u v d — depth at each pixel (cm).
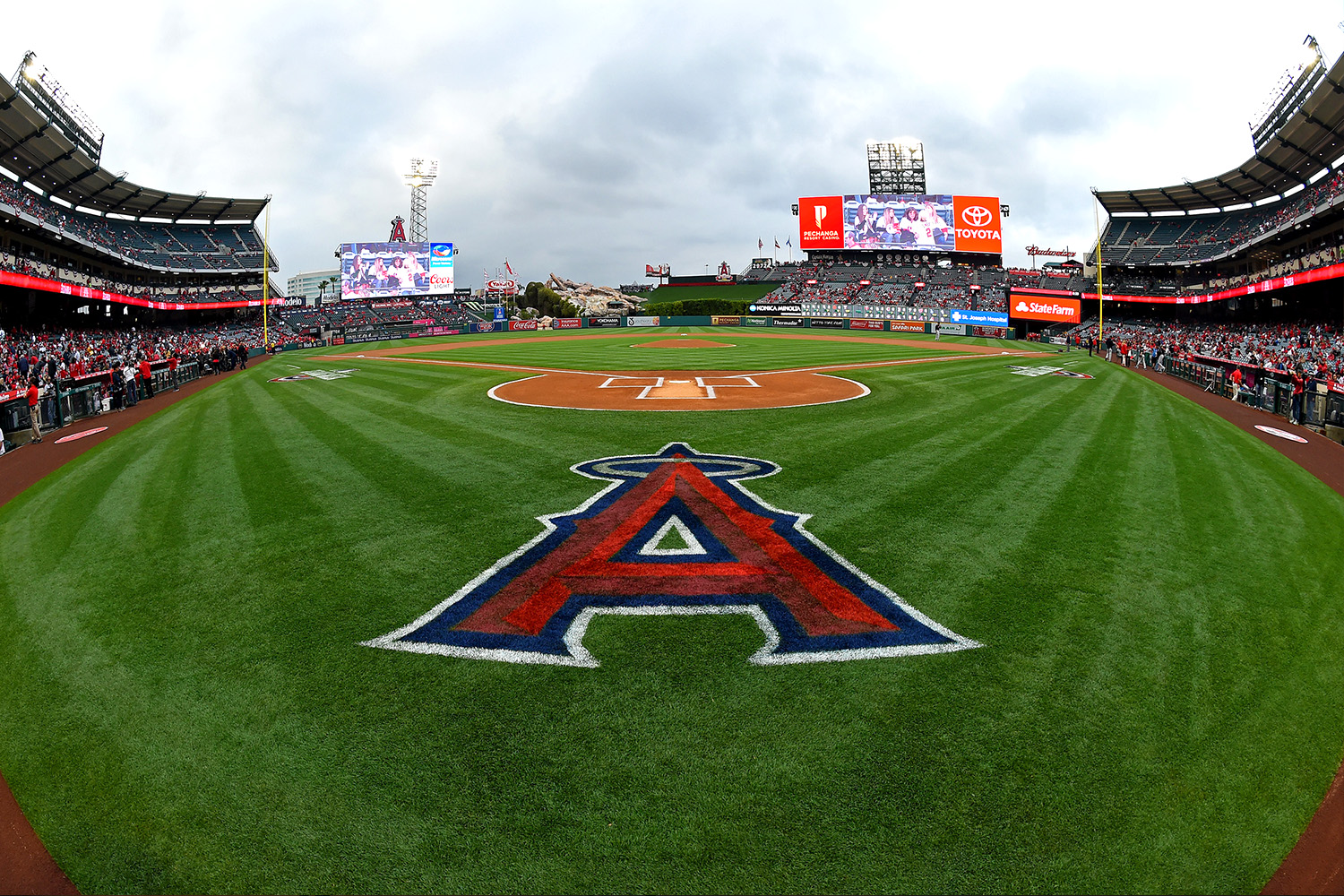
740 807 365
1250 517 850
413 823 360
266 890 328
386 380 2517
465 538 750
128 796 388
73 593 647
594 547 720
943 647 518
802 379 2366
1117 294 6500
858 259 9031
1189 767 397
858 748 407
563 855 340
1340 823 361
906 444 1228
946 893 318
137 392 2288
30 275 3953
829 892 318
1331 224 4647
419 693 466
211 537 781
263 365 3812
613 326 8231
